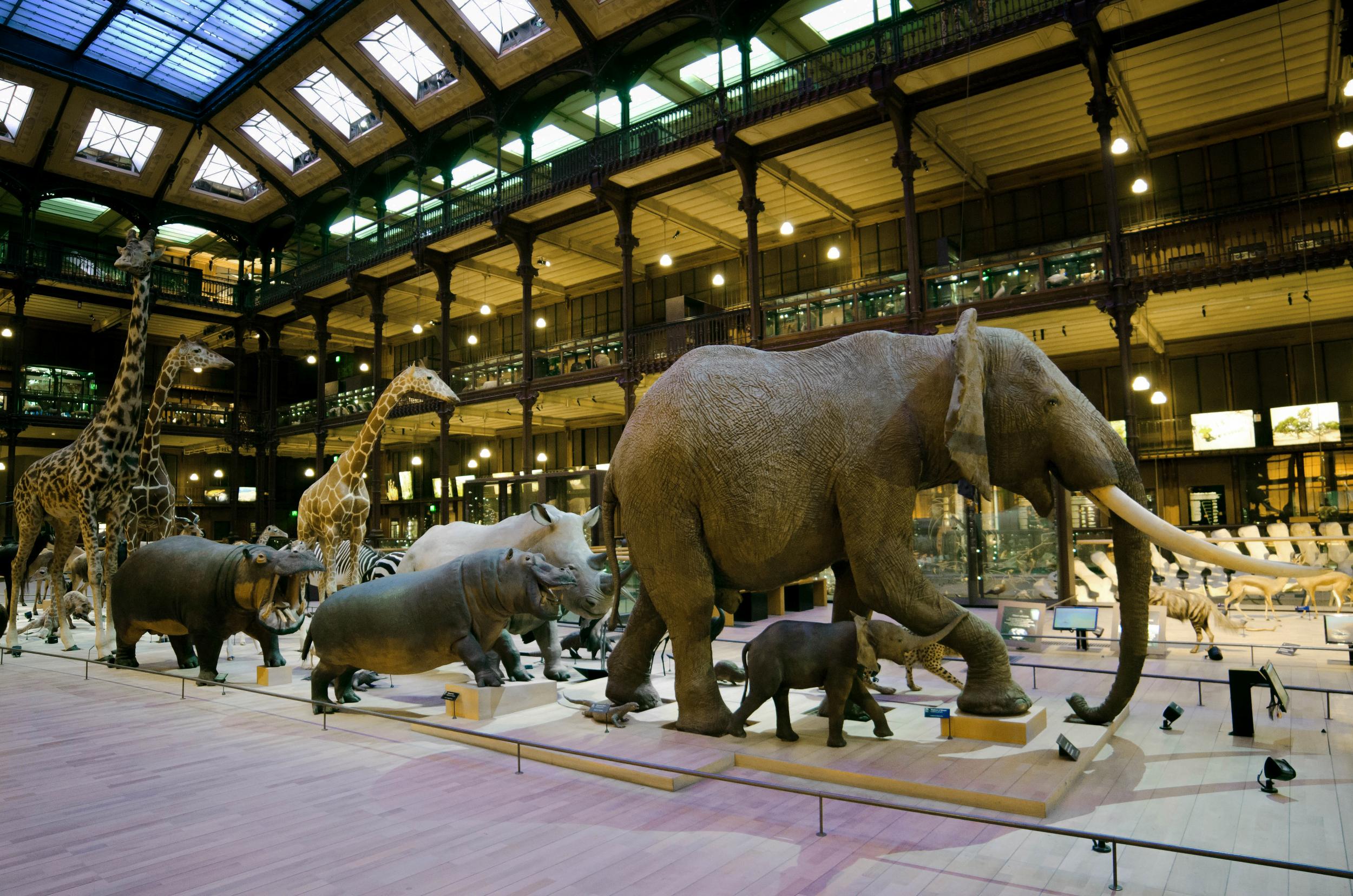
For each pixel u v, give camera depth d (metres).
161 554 8.23
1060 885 3.09
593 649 8.57
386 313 31.17
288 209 29.25
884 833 3.65
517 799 4.21
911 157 15.95
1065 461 4.82
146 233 10.63
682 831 3.71
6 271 25.58
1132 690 4.91
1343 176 16.42
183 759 5.09
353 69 23.08
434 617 5.85
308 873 3.27
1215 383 19.23
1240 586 11.20
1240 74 15.68
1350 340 17.69
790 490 4.82
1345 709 5.94
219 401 35.31
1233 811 3.86
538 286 28.03
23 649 10.59
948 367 4.89
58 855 3.51
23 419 25.94
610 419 29.14
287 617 7.56
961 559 13.31
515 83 21.94
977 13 14.39
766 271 24.30
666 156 18.30
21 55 22.66
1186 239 15.73
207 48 23.52
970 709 4.93
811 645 4.77
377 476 26.06
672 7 18.64
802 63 16.72
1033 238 19.81
